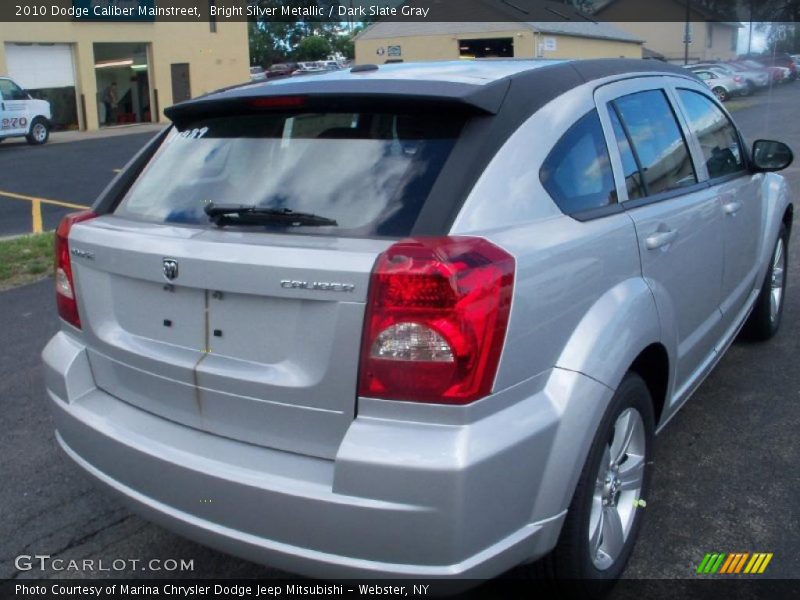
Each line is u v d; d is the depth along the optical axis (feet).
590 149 10.16
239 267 8.19
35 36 90.94
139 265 9.00
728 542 11.00
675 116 12.82
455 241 7.86
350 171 8.91
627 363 9.32
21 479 13.37
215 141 10.24
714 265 13.04
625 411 9.92
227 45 113.19
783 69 154.71
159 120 106.01
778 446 13.57
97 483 9.74
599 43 113.09
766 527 11.32
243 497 8.16
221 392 8.63
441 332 7.52
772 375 16.44
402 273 7.54
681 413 14.89
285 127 9.73
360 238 8.25
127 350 9.43
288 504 7.91
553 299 8.52
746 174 15.48
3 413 15.84
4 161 68.44
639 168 11.16
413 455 7.50
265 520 8.10
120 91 103.96
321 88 9.49
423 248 7.66
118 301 9.57
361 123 9.27
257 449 8.50
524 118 9.17
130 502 9.27
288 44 189.37
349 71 10.89
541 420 8.18
